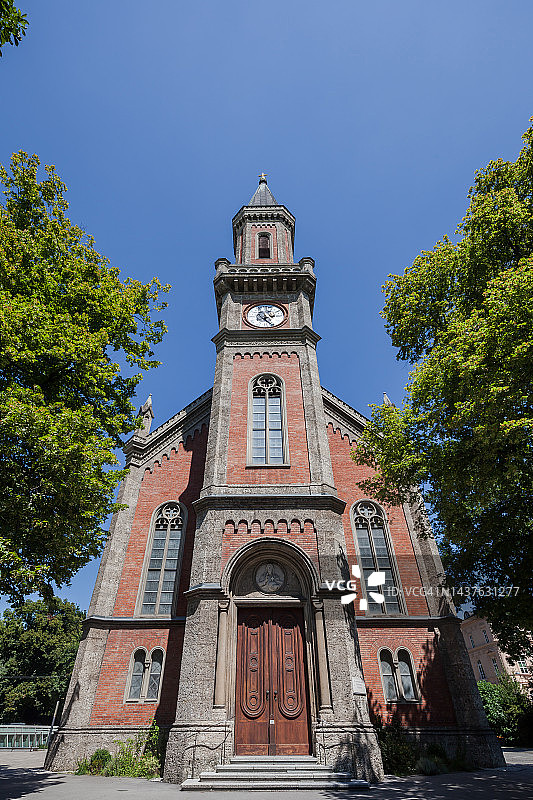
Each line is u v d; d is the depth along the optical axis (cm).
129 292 1702
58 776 1503
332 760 1322
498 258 1455
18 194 1598
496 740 1645
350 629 1583
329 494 1802
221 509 1766
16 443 1183
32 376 1385
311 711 1452
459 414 1255
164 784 1310
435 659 1822
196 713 1402
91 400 1535
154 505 2238
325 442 2034
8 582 1245
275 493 1836
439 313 1603
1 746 3444
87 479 1264
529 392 1120
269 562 1722
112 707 1756
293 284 2648
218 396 2162
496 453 1238
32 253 1450
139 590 2006
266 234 3178
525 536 1517
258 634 1609
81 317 1450
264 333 2406
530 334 1102
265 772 1290
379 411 1712
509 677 3653
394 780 1347
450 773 1486
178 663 1825
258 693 1516
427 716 1705
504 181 1534
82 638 1867
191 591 1616
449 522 1503
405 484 1593
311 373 2255
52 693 4966
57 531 1264
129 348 1683
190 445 2420
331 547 1681
